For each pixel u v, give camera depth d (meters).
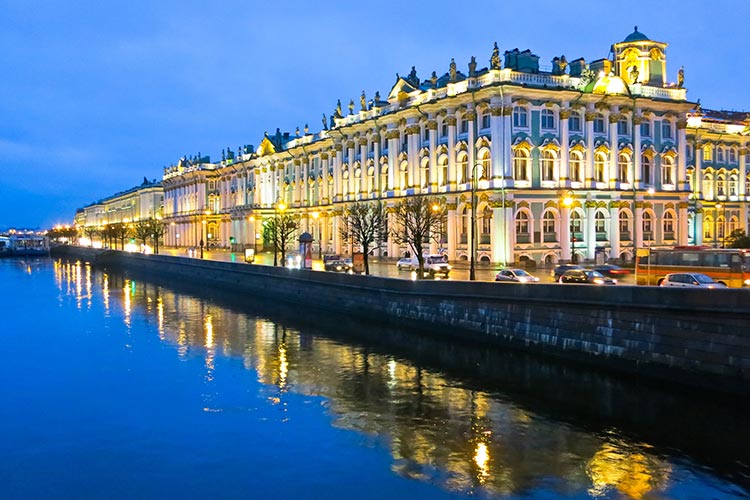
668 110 71.25
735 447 19.84
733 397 22.75
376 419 23.66
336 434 22.14
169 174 166.25
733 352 22.88
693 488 17.28
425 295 38.59
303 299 53.34
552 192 63.84
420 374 30.05
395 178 76.69
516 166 62.88
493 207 62.12
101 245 175.12
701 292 23.81
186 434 22.52
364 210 68.88
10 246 173.50
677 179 72.31
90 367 33.28
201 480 18.69
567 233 64.25
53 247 181.88
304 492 17.73
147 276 93.94
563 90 63.53
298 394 27.31
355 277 46.00
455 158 67.62
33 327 47.06
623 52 72.38
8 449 21.34
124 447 21.39
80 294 70.50
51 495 17.97
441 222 65.44
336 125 90.19
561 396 25.69
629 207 68.62
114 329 45.88
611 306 27.30
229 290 69.00
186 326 46.81
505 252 61.66
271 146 114.06
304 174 103.56
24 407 26.08
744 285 36.66
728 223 85.38
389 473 18.80
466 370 30.48
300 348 37.25
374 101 82.12
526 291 31.59
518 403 25.00
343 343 38.28
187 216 148.38
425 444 20.97
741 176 86.31
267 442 21.55
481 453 20.08
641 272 42.28
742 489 17.17
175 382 29.86
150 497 17.77
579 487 17.55
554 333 30.09
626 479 17.94
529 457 19.67
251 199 124.25
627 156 68.75
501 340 33.00
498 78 62.19
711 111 91.69
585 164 66.06
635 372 26.23
